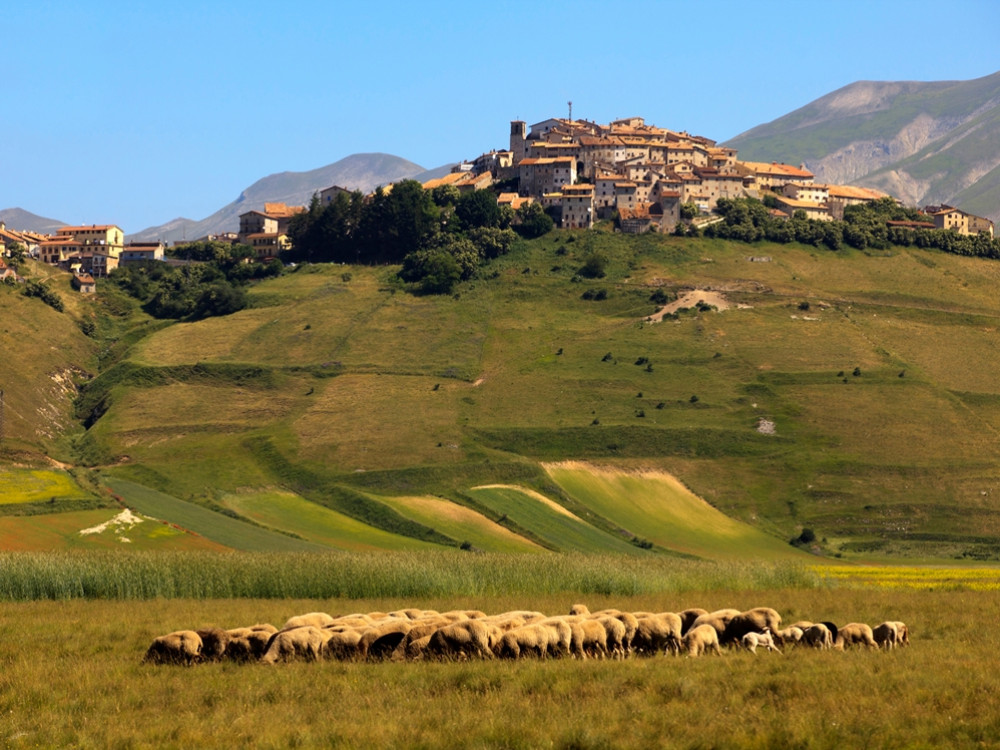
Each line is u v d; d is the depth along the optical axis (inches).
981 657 3592.5
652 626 3818.9
